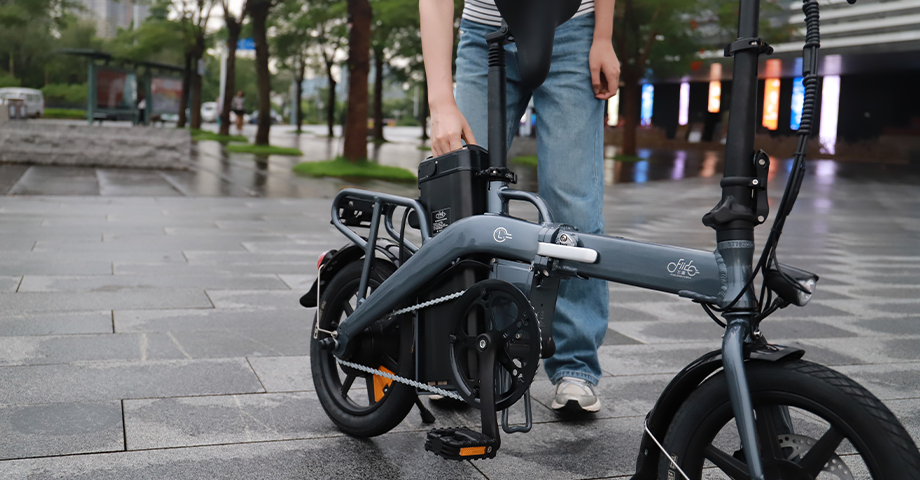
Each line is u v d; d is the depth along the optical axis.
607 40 2.45
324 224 8.12
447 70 2.13
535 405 2.74
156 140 14.79
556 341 2.61
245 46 46.75
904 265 6.82
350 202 2.40
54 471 2.03
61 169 13.73
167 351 3.24
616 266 1.72
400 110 95.38
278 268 5.37
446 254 2.00
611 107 40.84
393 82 38.00
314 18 27.58
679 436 1.59
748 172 1.54
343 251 2.42
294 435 2.37
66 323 3.64
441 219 2.10
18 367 2.93
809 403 1.42
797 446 1.50
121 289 4.46
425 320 2.09
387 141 35.66
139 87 31.70
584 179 2.48
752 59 1.52
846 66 29.55
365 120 16.50
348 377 2.45
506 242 1.89
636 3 23.73
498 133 2.02
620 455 2.29
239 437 2.34
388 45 29.92
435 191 2.12
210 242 6.54
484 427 1.84
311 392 2.79
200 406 2.59
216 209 9.26
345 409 2.38
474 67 2.46
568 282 2.57
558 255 1.77
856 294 5.31
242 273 5.13
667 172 21.08
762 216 1.54
